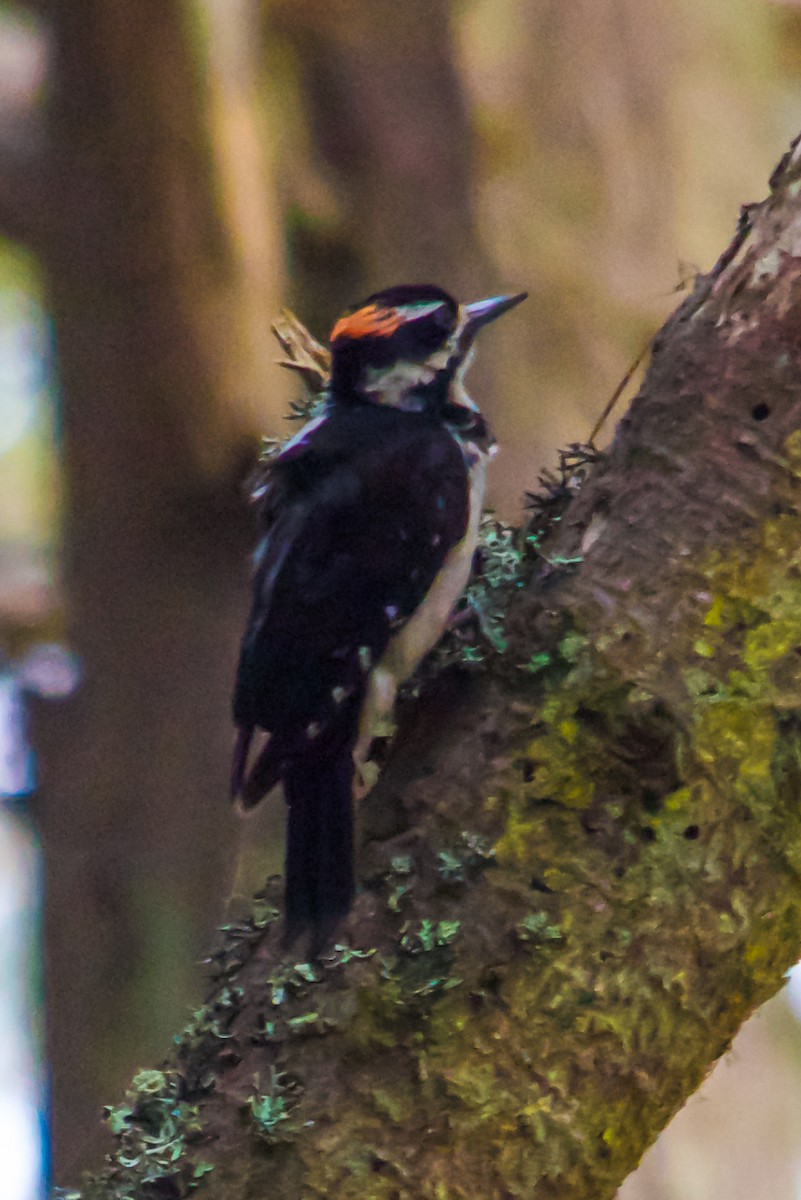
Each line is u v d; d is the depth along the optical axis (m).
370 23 11.38
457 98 11.51
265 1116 4.96
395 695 5.98
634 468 5.53
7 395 15.03
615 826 5.13
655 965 5.05
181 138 9.32
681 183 12.70
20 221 9.90
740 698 5.20
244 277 9.65
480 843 5.17
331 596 6.05
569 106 12.23
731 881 5.12
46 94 9.79
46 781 10.98
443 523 6.14
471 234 11.49
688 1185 11.90
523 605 5.50
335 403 6.84
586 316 11.80
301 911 5.18
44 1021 10.69
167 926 10.31
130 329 9.80
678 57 12.89
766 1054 12.57
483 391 11.43
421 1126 4.94
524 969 5.03
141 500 10.36
